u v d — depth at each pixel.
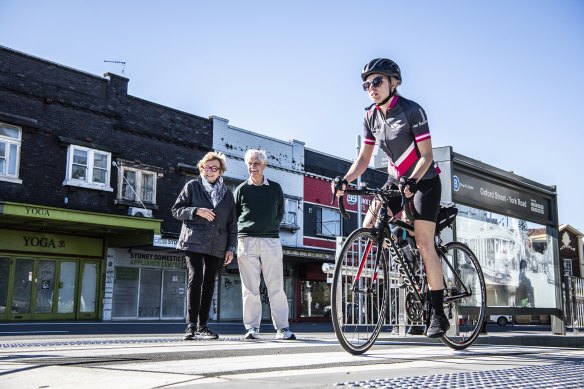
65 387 1.72
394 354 3.26
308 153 26.73
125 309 20.72
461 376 2.06
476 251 6.96
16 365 2.26
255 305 5.13
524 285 7.93
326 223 26.91
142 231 19.62
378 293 3.64
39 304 18.62
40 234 18.84
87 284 19.89
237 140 23.77
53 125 18.53
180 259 22.47
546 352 3.68
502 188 7.65
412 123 3.52
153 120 21.16
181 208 4.71
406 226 3.75
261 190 5.28
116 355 2.73
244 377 1.96
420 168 3.38
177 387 1.69
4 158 17.45
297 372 2.16
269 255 5.15
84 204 18.98
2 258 17.94
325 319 26.91
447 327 3.48
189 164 22.11
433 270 3.47
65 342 4.04
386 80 3.56
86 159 19.17
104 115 19.80
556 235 8.87
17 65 17.83
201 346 3.57
